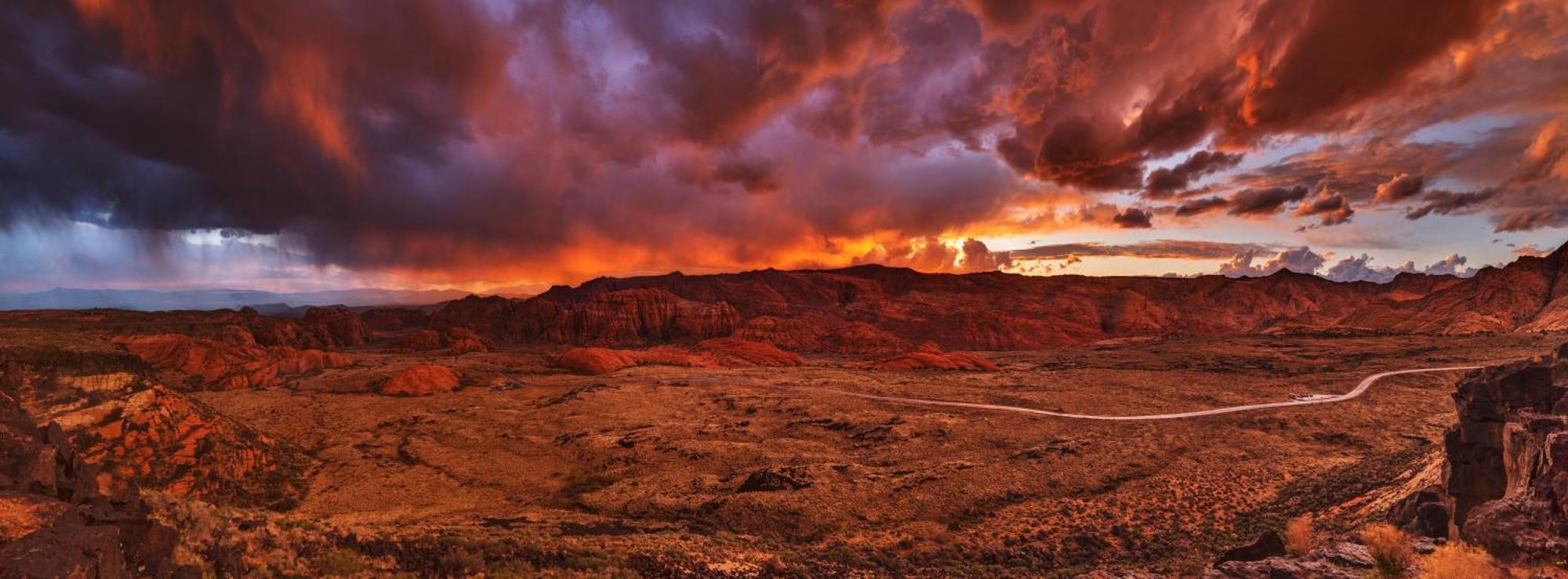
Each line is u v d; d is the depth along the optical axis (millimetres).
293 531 21078
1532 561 14430
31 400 41094
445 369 109125
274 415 79562
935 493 47594
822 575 30969
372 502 47188
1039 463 54594
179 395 49844
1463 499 27641
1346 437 61594
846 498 46500
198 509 18484
